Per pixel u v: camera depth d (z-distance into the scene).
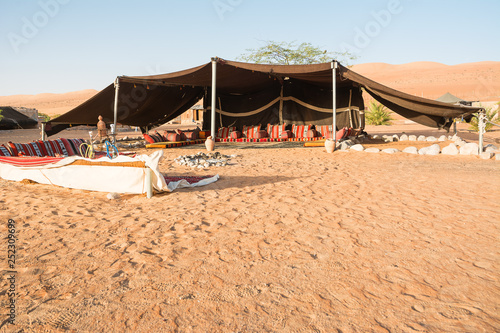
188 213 5.30
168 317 2.68
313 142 15.24
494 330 2.47
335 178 7.97
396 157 11.30
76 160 6.94
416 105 12.79
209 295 2.99
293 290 3.05
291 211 5.34
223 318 2.66
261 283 3.18
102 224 4.85
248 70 14.96
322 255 3.75
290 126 19.50
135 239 4.28
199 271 3.43
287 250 3.90
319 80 16.52
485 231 4.36
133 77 14.79
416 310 2.73
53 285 3.18
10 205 5.89
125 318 2.67
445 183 7.16
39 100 128.12
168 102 18.73
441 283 3.14
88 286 3.15
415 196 6.15
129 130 33.84
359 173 8.57
